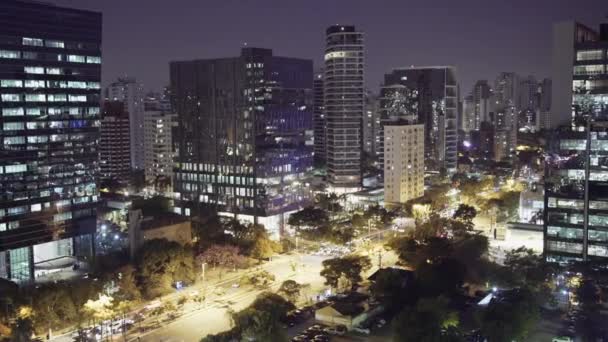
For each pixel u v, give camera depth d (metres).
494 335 183.75
